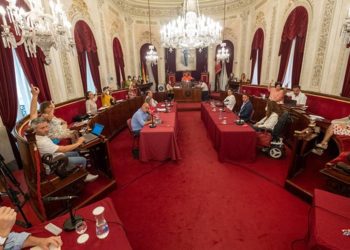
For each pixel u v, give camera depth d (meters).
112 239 1.22
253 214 2.36
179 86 9.80
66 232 1.28
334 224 1.36
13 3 2.12
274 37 6.55
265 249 1.92
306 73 5.06
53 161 2.11
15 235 1.14
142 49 10.18
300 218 2.28
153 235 2.11
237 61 9.94
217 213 2.40
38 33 2.28
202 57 10.76
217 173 3.29
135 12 9.44
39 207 2.14
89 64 5.91
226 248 1.94
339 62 4.11
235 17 9.38
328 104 4.04
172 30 4.88
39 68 3.95
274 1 6.51
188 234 2.11
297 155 2.72
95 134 2.95
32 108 2.90
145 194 2.79
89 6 5.96
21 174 3.30
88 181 2.75
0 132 3.29
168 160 3.77
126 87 8.29
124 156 4.00
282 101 4.84
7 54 3.21
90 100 4.80
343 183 2.08
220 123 3.98
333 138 3.13
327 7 4.31
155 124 3.85
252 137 3.48
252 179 3.08
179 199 2.67
